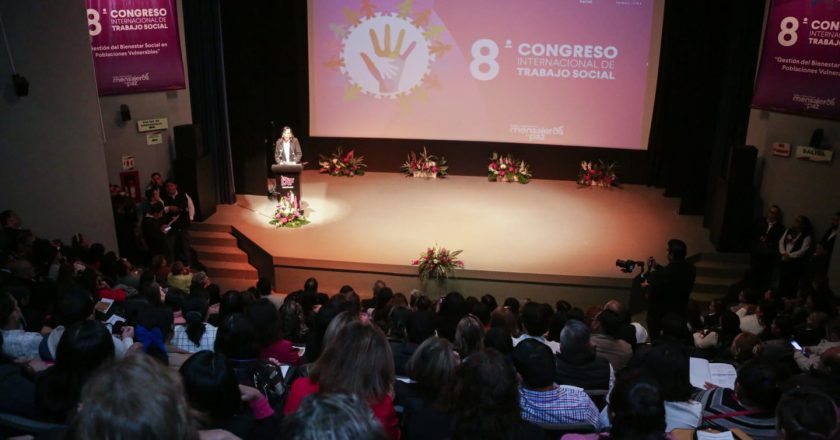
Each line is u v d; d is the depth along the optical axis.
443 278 11.99
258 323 4.62
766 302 8.20
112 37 12.80
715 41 14.05
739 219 12.53
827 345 6.07
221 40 14.14
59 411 3.06
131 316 5.74
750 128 13.10
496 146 17.00
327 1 16.25
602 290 11.76
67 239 10.17
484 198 15.67
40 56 9.47
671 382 3.60
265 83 15.25
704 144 14.33
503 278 11.88
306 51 16.69
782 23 11.84
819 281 8.91
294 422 1.88
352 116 16.91
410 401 3.60
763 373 3.63
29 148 9.52
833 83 11.21
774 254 11.69
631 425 2.73
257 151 15.38
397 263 12.16
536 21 15.78
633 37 15.58
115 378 1.99
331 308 5.03
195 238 13.69
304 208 14.89
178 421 2.00
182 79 13.85
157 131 13.85
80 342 3.04
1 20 8.98
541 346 3.71
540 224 14.12
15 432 2.95
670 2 15.26
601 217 14.55
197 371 2.78
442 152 17.17
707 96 14.15
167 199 12.67
